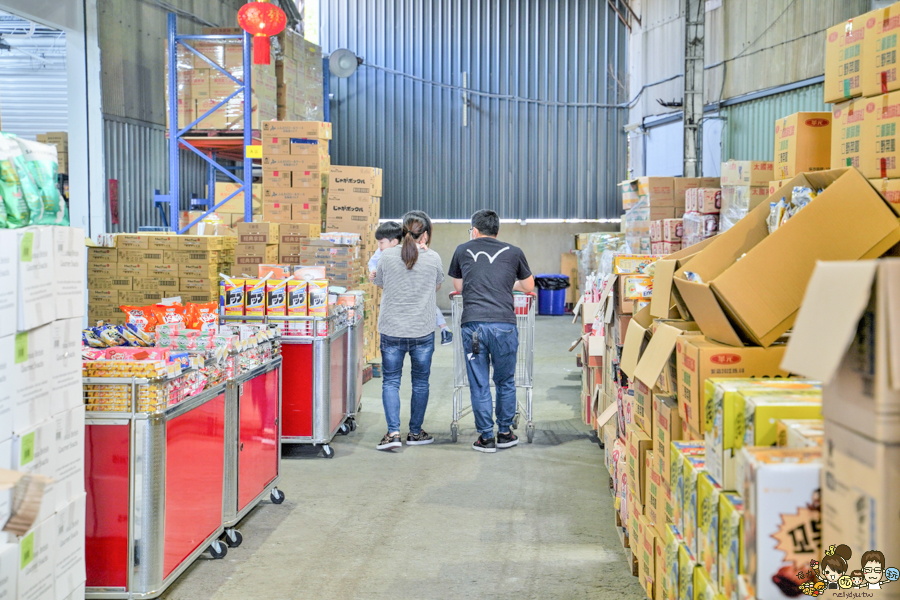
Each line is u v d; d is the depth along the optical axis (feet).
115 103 30.22
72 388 7.52
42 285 6.86
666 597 6.81
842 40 8.16
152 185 33.19
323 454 16.34
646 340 8.89
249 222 25.54
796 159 10.14
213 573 10.23
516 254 16.52
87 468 8.79
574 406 21.67
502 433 17.13
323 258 23.08
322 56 36.78
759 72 35.42
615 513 11.69
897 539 3.29
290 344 15.87
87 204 28.76
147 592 8.86
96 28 28.60
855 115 8.01
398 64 46.09
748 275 6.45
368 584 9.89
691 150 38.50
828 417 3.83
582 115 47.39
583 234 43.45
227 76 27.07
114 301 21.22
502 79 46.75
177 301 12.65
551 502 13.26
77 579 7.54
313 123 25.99
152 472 8.79
